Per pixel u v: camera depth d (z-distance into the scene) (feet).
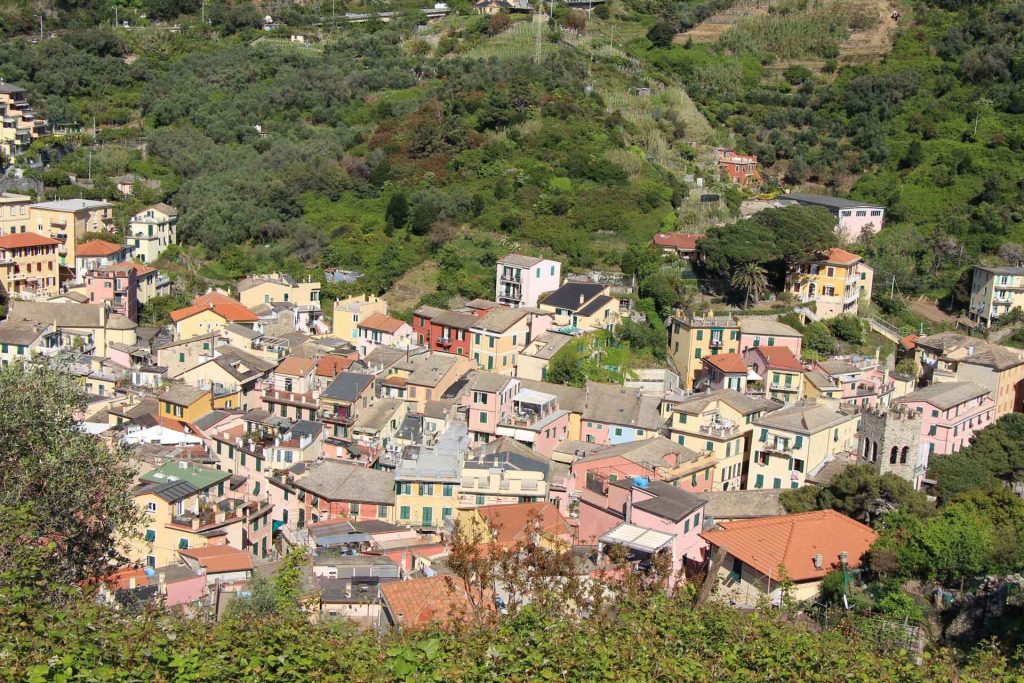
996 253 646.74
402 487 351.05
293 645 161.79
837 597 266.36
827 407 416.67
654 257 547.49
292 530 353.10
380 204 618.03
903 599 256.11
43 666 146.92
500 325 481.05
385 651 167.84
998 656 200.75
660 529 293.23
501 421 414.62
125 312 526.16
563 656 167.84
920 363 520.42
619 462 371.15
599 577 217.15
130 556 326.44
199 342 473.67
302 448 384.47
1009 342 559.79
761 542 287.07
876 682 175.01
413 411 441.27
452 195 600.80
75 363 457.68
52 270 561.02
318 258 586.86
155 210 606.55
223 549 307.78
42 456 234.99
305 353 479.82
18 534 192.34
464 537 252.62
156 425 412.98
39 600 173.78
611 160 628.28
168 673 154.40
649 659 169.99
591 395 445.37
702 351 491.31
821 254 553.64
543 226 579.07
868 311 574.56
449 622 189.16
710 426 401.08
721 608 195.72
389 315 526.98
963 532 272.10
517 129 652.07
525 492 355.15
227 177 650.84
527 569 211.00
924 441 410.93
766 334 493.77
